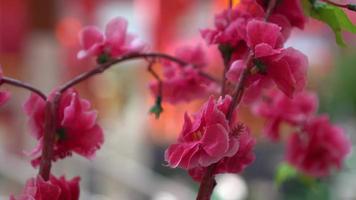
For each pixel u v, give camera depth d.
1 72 0.74
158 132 3.02
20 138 3.10
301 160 0.98
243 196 2.12
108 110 3.36
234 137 0.68
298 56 0.69
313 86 3.08
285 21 0.74
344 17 0.76
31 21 3.12
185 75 0.88
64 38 2.98
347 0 0.77
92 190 2.95
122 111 3.35
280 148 2.58
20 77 3.22
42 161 0.73
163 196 2.80
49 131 0.73
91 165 2.96
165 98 0.89
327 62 3.08
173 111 2.58
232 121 0.70
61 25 3.00
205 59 0.91
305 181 1.03
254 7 0.76
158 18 2.92
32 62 3.10
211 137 0.67
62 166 2.72
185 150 0.67
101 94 3.27
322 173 0.98
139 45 0.84
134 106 3.25
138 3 3.04
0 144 3.15
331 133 0.98
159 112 0.88
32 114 0.77
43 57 3.07
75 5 3.15
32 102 0.77
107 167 3.02
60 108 0.76
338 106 3.07
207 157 0.67
